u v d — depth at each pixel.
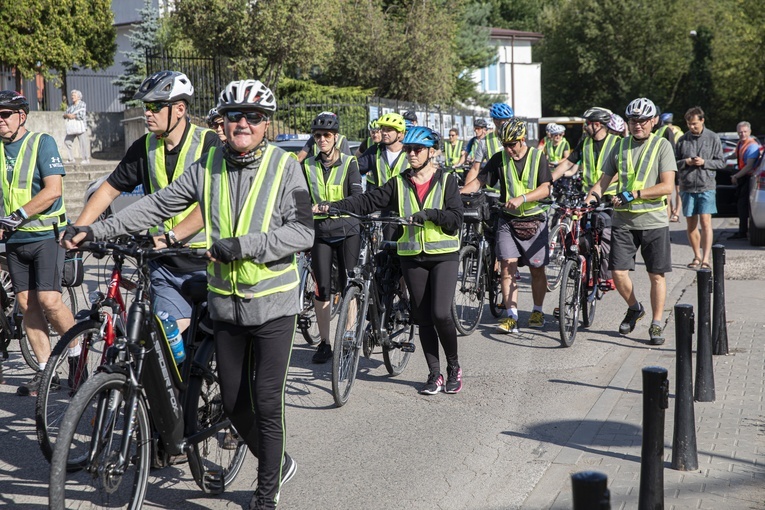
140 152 4.86
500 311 9.29
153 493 4.53
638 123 7.73
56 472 3.38
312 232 3.91
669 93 57.28
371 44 29.44
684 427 4.70
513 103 47.50
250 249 3.73
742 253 13.09
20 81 22.20
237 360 3.99
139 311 3.76
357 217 5.95
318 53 22.58
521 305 9.87
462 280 8.23
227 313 3.88
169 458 4.25
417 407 6.07
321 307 7.22
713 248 7.32
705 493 4.37
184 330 4.43
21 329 6.62
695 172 11.63
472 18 39.66
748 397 6.05
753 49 48.59
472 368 7.13
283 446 4.03
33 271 6.06
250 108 3.79
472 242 8.43
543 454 5.09
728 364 6.98
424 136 6.05
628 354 7.57
